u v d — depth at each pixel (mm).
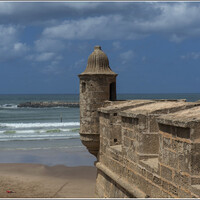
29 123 68250
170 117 9219
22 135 50562
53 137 48281
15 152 37906
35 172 29344
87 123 17953
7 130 56344
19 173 29062
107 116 15562
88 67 18609
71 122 69000
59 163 32531
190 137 8250
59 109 117625
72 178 27531
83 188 24594
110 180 15164
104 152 16156
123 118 12984
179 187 8789
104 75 17859
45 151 38312
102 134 16594
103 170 15633
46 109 117625
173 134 9047
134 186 11961
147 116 11383
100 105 17875
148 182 10750
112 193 14742
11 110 112938
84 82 18156
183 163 8586
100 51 18750
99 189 16922
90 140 17922
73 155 36094
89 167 31000
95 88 17875
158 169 9984
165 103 12625
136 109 12453
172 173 9156
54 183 26094
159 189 9961
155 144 11398
